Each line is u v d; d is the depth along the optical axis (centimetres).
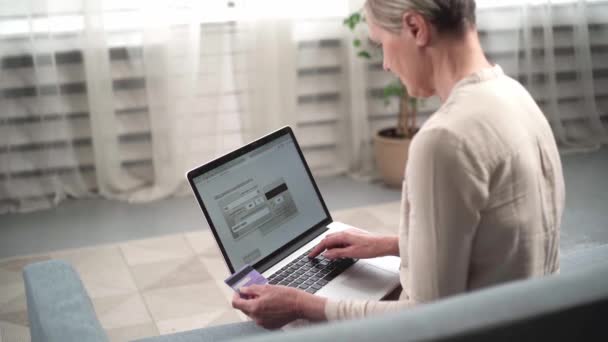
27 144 350
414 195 100
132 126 362
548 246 108
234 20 354
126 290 262
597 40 418
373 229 314
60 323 124
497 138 98
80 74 349
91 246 304
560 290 64
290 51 363
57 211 350
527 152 101
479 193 96
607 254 161
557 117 411
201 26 351
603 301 64
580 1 402
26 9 332
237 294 125
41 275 144
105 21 343
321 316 117
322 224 165
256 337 61
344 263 147
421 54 107
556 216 110
